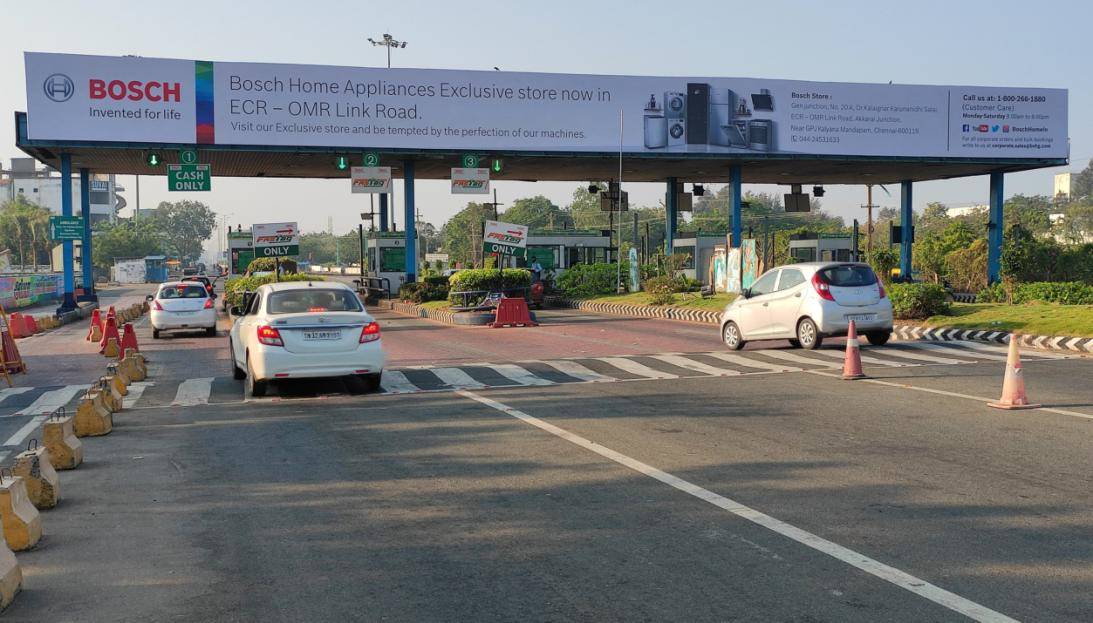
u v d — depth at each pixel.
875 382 13.46
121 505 7.16
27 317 28.88
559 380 14.46
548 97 35.72
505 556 5.71
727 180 47.72
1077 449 8.62
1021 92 38.97
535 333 24.88
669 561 5.56
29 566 5.67
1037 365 15.27
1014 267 33.34
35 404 13.24
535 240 48.47
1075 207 114.81
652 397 12.41
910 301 22.92
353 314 13.27
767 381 13.80
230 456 9.02
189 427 10.80
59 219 34.44
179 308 26.06
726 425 10.17
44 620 4.77
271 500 7.23
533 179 46.97
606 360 17.23
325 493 7.43
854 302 17.62
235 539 6.19
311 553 5.85
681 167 41.62
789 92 37.41
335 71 34.00
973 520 6.32
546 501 7.02
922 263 54.00
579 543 5.95
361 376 13.63
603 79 36.16
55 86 31.98
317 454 9.02
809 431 9.73
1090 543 5.79
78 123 32.16
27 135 31.94
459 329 26.95
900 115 38.19
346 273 102.44
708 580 5.21
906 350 17.86
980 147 38.84
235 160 37.09
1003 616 4.62
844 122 37.81
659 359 17.23
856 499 6.92
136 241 145.75
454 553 5.79
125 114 32.44
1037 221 113.69
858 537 5.97
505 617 4.73
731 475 7.77
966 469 7.85
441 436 9.83
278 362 12.79
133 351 16.20
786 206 45.31
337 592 5.14
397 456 8.83
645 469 8.04
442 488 7.50
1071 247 42.00
